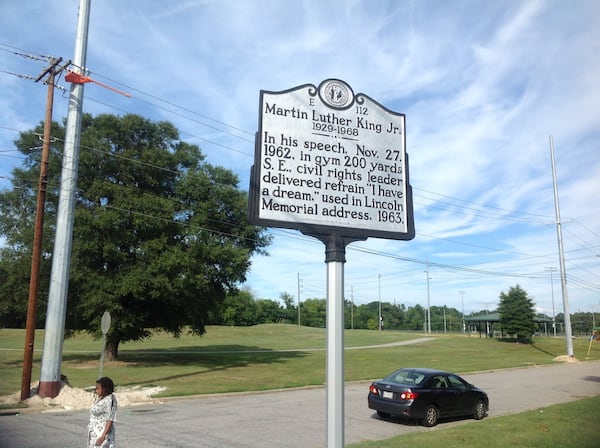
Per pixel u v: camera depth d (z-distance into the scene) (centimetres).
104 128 3152
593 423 1189
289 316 15088
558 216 4569
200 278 2992
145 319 3344
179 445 1066
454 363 3891
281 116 685
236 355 4331
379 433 1276
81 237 2888
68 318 3303
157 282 2848
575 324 12338
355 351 5172
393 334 9781
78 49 1912
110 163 3102
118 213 2923
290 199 668
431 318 16625
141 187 3288
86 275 2928
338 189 692
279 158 673
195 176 3250
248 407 1680
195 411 1580
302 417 1474
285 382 2416
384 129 734
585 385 2527
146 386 2145
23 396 1669
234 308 12825
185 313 3419
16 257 2950
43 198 1827
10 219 3052
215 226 3319
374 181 712
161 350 4972
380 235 700
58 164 3058
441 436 1048
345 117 714
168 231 3061
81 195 3091
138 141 3288
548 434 1050
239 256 3228
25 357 1698
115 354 3400
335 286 655
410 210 727
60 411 1558
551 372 3388
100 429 689
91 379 2322
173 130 3350
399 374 1529
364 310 16138
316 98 704
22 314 3108
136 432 1213
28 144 3075
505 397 2050
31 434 1170
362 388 2366
